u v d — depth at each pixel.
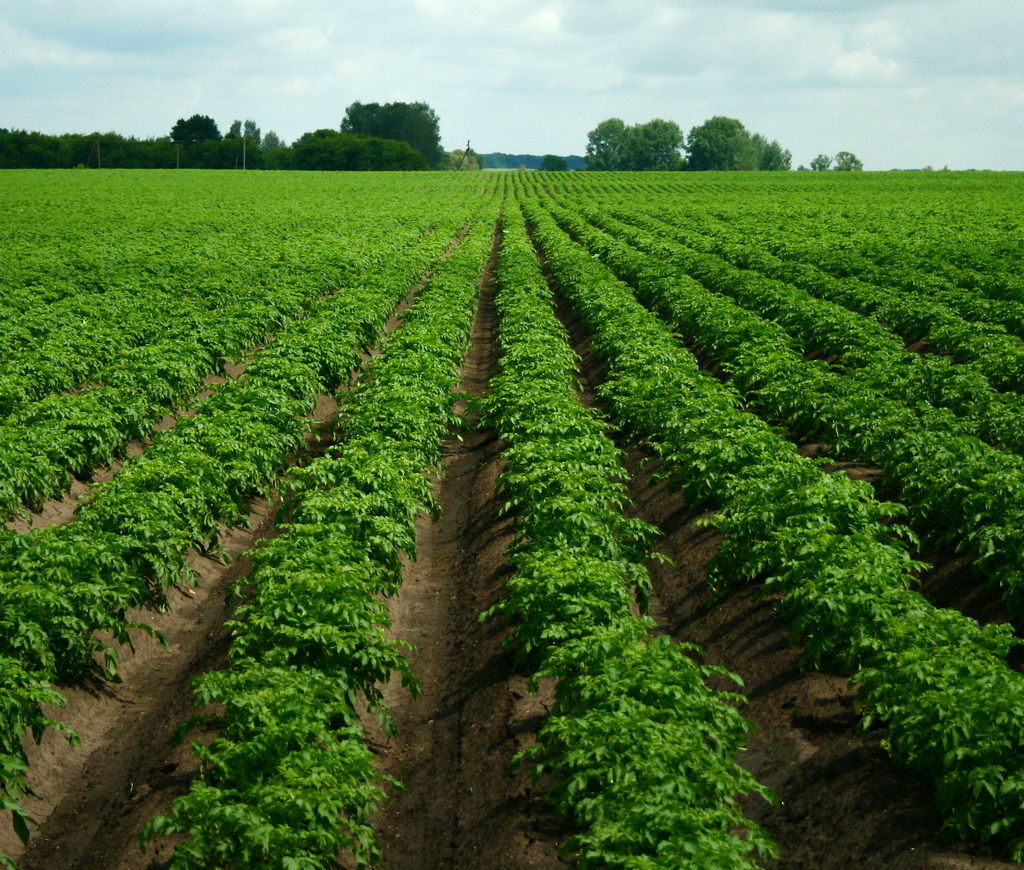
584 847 8.70
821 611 11.98
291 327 29.73
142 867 9.70
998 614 13.47
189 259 44.62
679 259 47.75
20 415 19.34
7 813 10.54
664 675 9.96
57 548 12.84
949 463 16.25
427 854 10.33
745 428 18.42
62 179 128.50
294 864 8.18
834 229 59.28
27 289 34.94
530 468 17.17
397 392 21.72
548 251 56.66
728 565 14.89
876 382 22.50
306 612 11.92
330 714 10.35
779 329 28.95
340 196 106.75
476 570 17.05
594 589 12.45
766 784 10.89
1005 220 61.91
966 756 9.03
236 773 9.27
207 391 26.62
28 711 10.81
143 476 15.90
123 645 14.16
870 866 9.09
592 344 32.69
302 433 22.56
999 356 24.00
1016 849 8.45
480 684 13.27
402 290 39.97
